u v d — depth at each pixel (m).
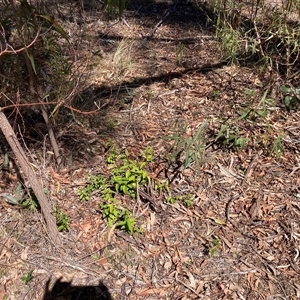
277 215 3.06
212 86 4.32
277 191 3.23
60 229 2.91
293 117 3.89
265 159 3.48
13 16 2.89
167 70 4.58
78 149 3.55
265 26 4.30
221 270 2.74
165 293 2.62
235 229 2.97
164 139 3.63
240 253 2.83
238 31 4.27
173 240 2.91
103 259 2.80
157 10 5.88
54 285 2.67
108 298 2.60
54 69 3.29
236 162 3.46
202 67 4.61
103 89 4.25
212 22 5.22
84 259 2.80
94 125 3.79
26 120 3.68
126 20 5.55
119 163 3.42
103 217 3.00
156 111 4.02
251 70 4.49
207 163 3.43
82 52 4.44
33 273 2.72
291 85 4.11
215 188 3.26
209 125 3.79
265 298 2.59
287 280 2.67
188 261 2.79
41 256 2.81
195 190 3.24
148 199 3.12
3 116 2.38
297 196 3.19
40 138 3.58
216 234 2.94
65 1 5.14
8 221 3.01
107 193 3.09
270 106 3.98
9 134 2.42
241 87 4.27
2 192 3.21
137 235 2.93
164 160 3.46
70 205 3.12
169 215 3.06
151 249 2.86
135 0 6.13
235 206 3.13
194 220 3.04
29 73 2.79
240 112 3.88
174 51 4.92
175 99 4.16
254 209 3.09
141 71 4.56
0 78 2.87
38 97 2.90
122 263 2.78
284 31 3.78
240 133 3.68
